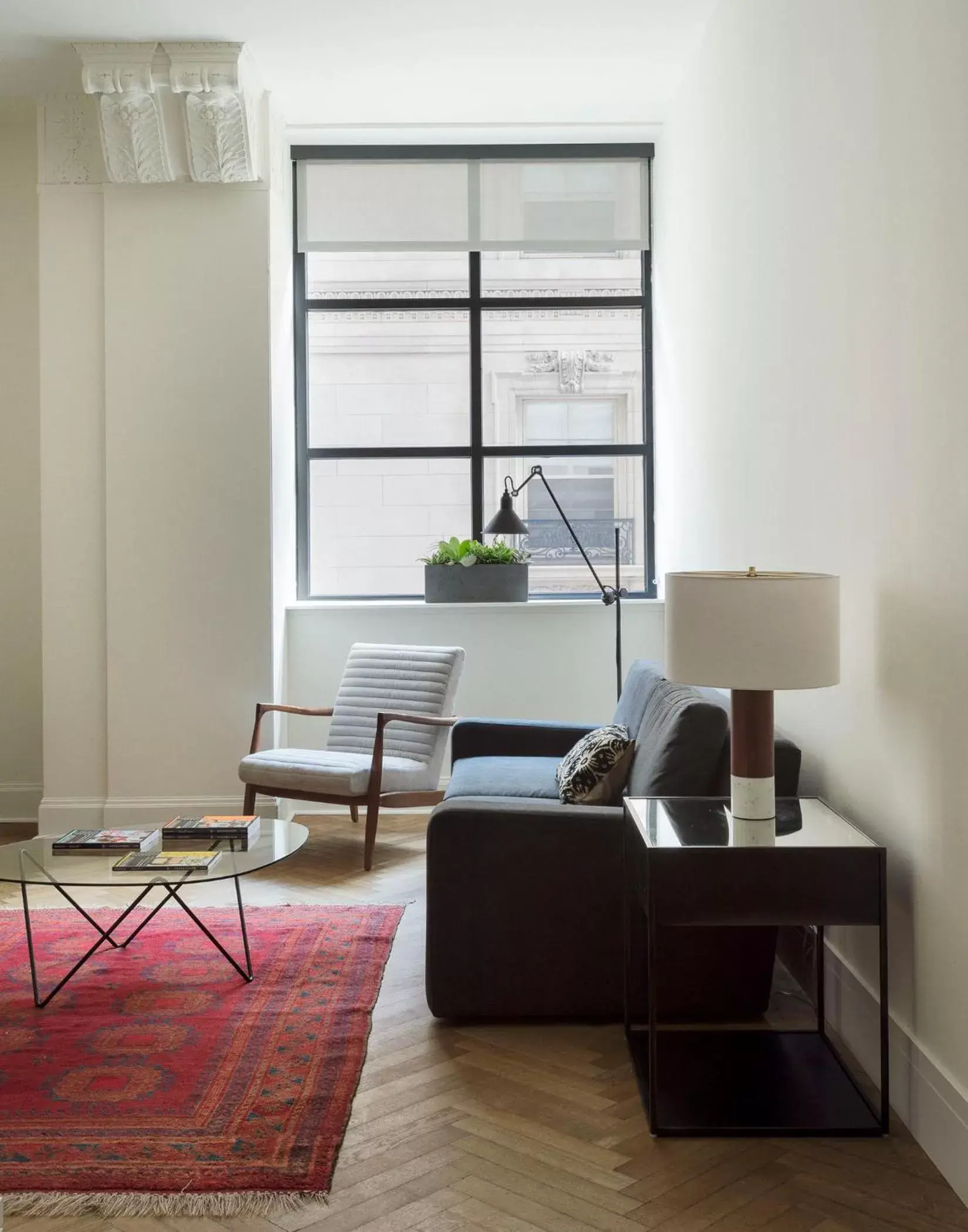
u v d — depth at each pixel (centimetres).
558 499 590
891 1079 253
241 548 498
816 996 299
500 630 552
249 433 496
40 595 532
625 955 288
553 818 296
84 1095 256
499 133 559
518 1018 304
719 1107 249
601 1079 266
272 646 500
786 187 337
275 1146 232
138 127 473
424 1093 259
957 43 214
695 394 481
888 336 253
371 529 586
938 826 228
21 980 329
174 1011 305
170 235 493
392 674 497
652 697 359
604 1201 214
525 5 429
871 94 262
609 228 579
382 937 364
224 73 458
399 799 454
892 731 253
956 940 220
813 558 314
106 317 493
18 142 530
